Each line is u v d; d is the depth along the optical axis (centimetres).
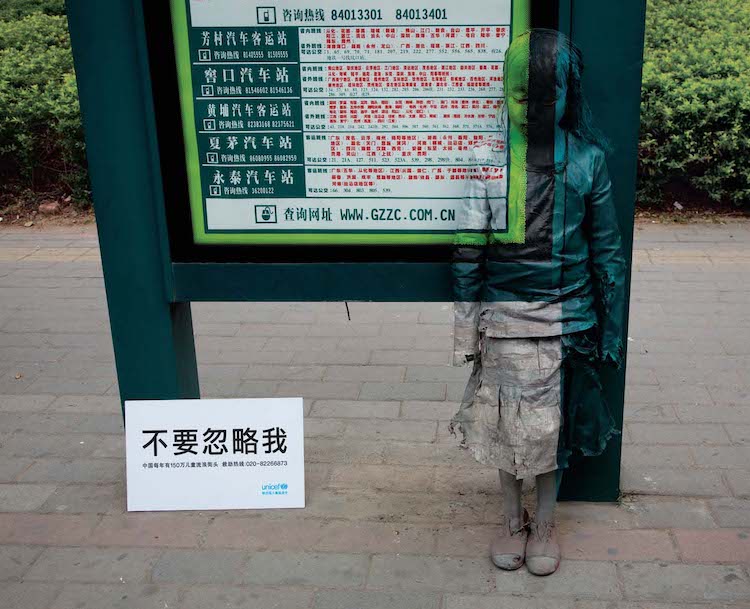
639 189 740
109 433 414
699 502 344
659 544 319
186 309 366
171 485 349
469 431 309
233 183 326
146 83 315
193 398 380
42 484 370
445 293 331
